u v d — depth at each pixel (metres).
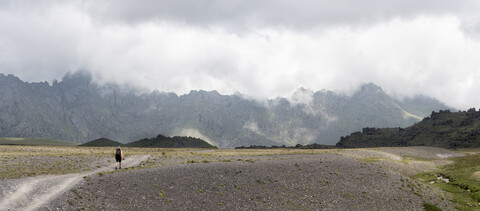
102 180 39.22
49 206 29.00
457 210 52.62
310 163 65.12
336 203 45.94
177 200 37.38
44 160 55.44
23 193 31.27
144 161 66.50
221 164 54.38
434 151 194.25
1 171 40.97
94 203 32.34
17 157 55.31
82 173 45.09
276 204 41.41
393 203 50.72
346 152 132.88
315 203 44.31
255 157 84.56
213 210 36.66
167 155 85.75
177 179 43.69
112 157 71.88
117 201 34.12
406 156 152.50
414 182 67.31
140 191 37.75
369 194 52.50
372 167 71.94
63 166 51.72
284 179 51.22
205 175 46.91
